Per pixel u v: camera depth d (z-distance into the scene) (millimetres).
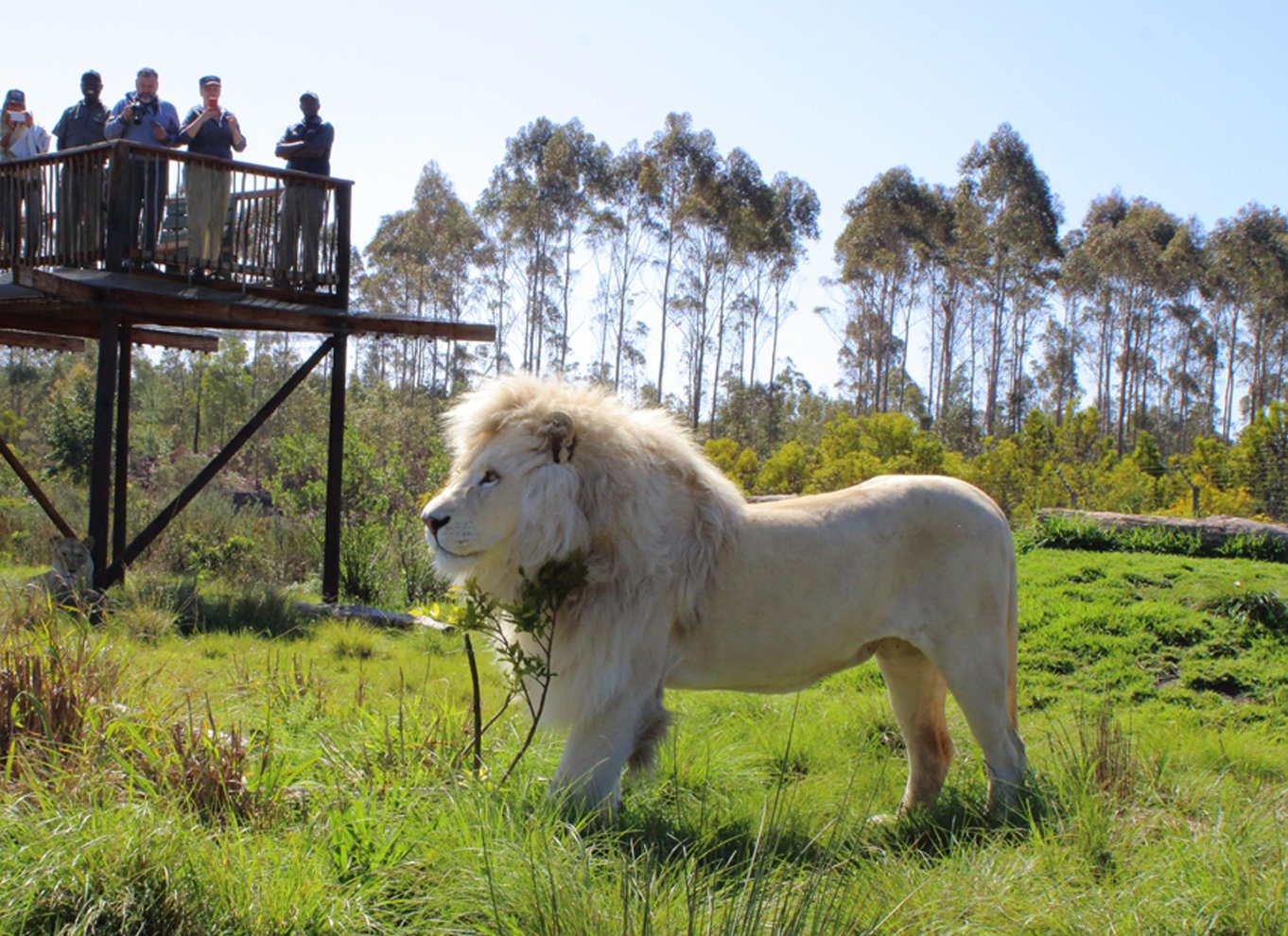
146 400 42406
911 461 30594
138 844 3301
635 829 4531
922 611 5230
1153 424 78812
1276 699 8703
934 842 4820
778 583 4941
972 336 68938
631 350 58312
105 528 9844
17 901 3105
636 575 4676
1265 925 3584
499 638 4867
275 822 4035
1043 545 13727
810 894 3334
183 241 10250
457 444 4926
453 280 59594
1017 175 61594
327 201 11227
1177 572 11789
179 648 8469
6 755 4312
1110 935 3580
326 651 8984
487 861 3410
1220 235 68000
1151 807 5066
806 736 6602
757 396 60188
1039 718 8320
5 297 9594
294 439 17656
